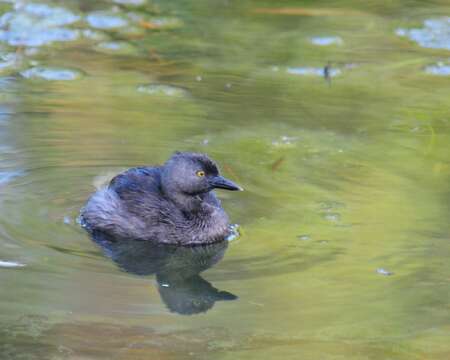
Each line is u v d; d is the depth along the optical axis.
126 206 11.99
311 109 15.75
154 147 13.98
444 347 8.83
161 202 12.07
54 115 14.84
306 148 14.34
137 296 10.01
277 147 14.30
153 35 18.77
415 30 19.38
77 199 12.48
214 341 8.94
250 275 10.62
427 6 20.83
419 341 8.97
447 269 10.70
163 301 9.89
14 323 9.12
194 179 11.91
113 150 13.80
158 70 17.05
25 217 11.86
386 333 9.11
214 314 9.57
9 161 13.29
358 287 10.23
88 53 17.69
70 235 11.57
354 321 9.40
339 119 15.40
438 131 15.09
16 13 19.06
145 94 15.94
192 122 14.97
